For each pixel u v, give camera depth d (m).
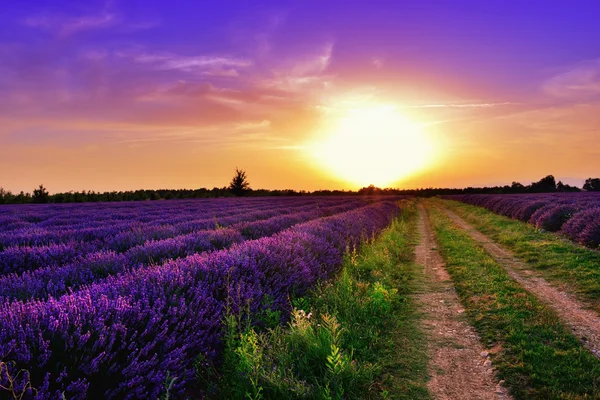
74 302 3.85
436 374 4.52
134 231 11.59
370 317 6.23
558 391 3.96
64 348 3.19
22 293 4.80
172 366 3.58
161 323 4.11
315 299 6.70
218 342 4.47
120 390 3.22
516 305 6.93
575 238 14.29
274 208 28.64
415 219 30.70
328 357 4.00
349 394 3.95
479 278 9.28
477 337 5.68
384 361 4.82
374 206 32.19
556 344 5.22
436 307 7.30
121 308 3.80
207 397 3.74
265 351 4.39
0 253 7.34
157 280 4.88
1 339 2.97
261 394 3.52
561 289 8.20
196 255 6.47
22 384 2.65
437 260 12.30
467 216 30.55
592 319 6.25
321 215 23.86
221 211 24.64
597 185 83.75
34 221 18.17
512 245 14.44
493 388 4.16
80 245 9.28
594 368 4.41
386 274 9.39
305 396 3.71
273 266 6.67
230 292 5.09
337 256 10.27
